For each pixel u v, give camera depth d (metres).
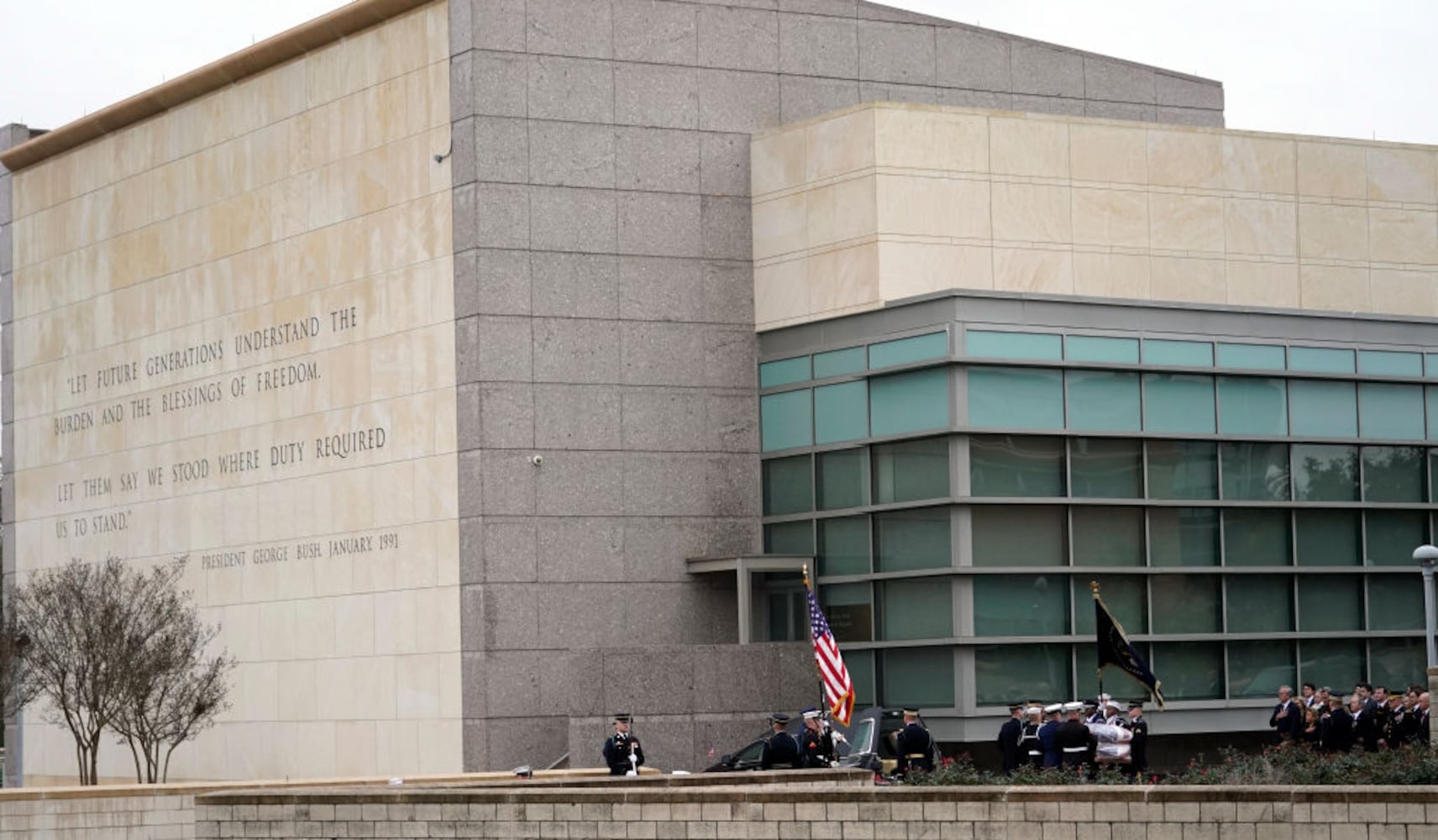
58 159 59.44
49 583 52.66
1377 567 47.72
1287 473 47.00
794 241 47.22
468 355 45.66
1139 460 45.22
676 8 47.88
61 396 59.03
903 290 45.31
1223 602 45.84
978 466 43.59
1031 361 44.09
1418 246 50.31
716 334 47.72
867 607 45.34
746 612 45.97
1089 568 44.53
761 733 44.69
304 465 50.25
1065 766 32.34
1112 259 47.19
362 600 48.34
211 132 53.56
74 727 49.91
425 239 47.03
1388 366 48.53
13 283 61.28
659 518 46.78
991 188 46.28
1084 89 52.94
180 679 50.31
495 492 45.25
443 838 26.55
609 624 46.03
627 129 47.16
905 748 36.25
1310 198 49.28
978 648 43.59
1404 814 21.56
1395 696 39.91
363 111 48.84
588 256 46.56
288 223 50.97
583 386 46.28
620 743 37.09
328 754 49.09
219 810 28.05
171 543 54.53
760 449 47.97
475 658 45.00
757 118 48.53
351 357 48.97
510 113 46.03
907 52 50.47
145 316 55.75
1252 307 47.00
